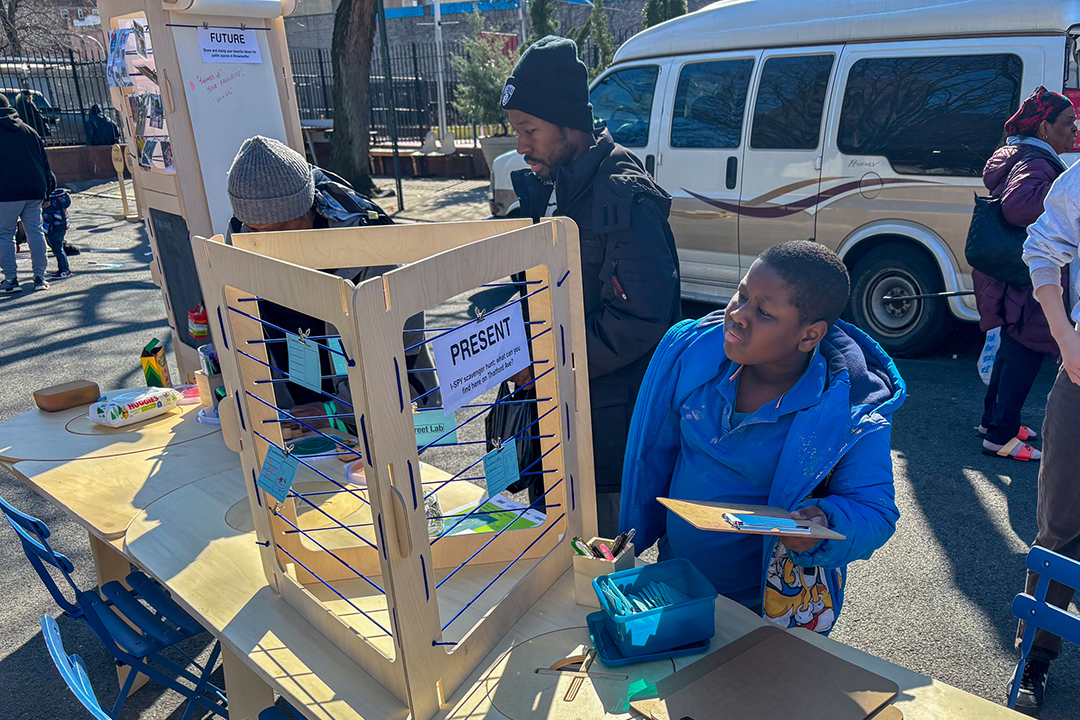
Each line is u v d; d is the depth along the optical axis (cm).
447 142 1352
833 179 484
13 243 739
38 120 975
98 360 557
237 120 289
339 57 1112
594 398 209
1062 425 195
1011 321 340
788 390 149
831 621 160
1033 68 416
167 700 241
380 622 146
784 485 146
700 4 1602
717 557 164
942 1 445
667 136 553
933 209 454
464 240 155
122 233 1032
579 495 158
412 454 114
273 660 137
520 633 141
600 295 209
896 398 143
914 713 117
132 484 209
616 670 130
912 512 326
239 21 284
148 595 223
